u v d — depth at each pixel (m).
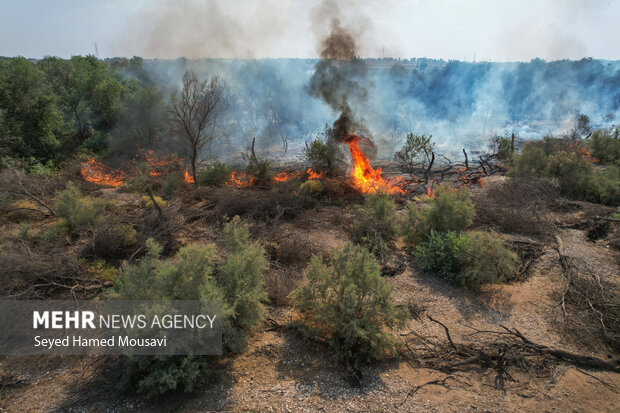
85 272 7.33
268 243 8.32
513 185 12.84
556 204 12.11
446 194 8.90
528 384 4.88
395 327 5.89
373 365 5.23
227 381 4.84
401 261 8.48
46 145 18.22
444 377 5.02
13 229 9.05
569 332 5.91
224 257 7.65
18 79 17.38
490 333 5.90
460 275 7.35
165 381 4.40
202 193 12.73
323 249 8.67
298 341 5.69
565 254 8.43
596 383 4.89
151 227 9.04
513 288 7.34
